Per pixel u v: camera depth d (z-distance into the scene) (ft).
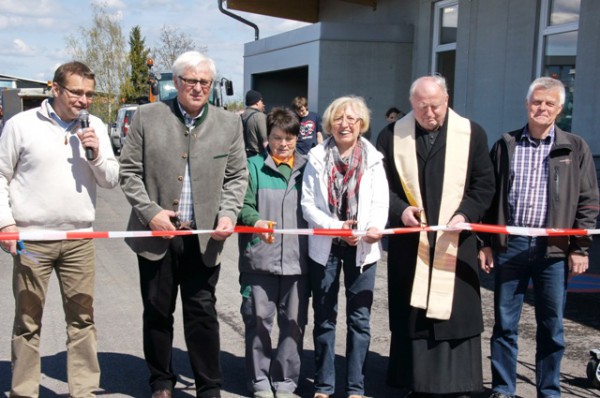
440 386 11.91
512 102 36.29
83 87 11.05
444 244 11.82
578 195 11.94
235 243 29.19
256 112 26.71
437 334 11.79
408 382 12.21
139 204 11.48
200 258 11.91
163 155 11.64
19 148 11.08
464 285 11.93
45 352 15.33
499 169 12.34
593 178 12.07
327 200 12.15
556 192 11.87
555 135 12.04
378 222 11.88
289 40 50.96
